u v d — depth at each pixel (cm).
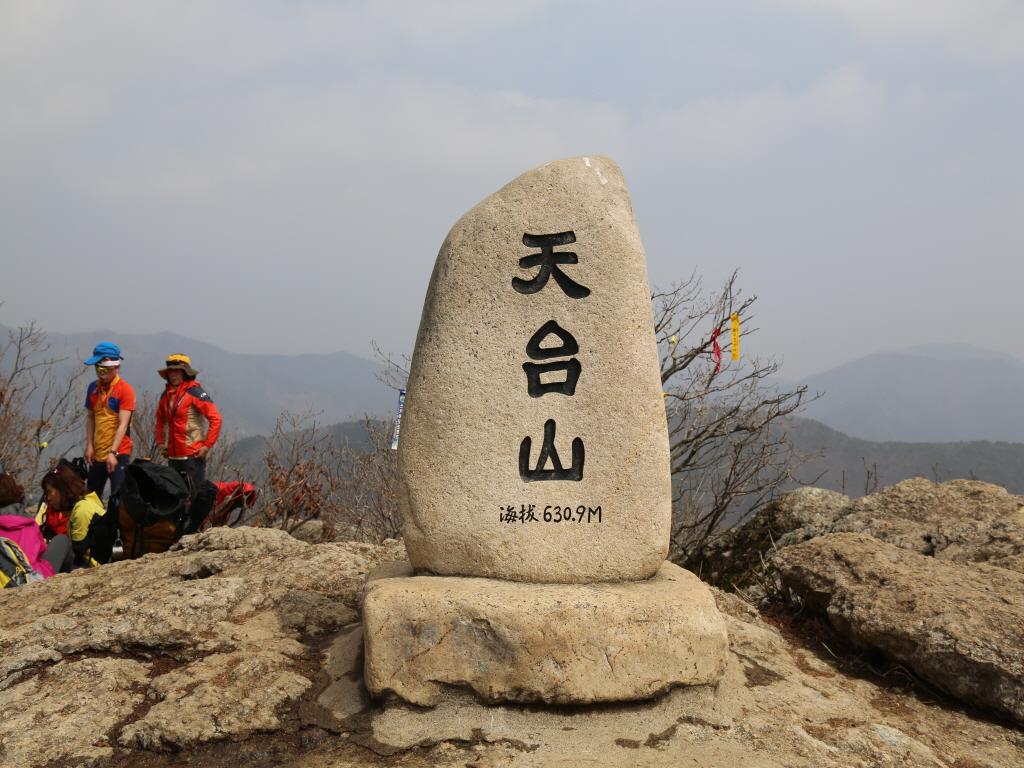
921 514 558
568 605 310
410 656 305
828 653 421
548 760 277
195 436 655
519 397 352
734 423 760
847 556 454
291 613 395
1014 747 320
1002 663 340
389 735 291
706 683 316
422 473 354
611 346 351
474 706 305
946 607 379
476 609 306
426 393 357
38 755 272
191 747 282
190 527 588
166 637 349
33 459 900
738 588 605
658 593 326
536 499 346
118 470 657
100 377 665
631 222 365
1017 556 464
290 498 753
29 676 331
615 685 305
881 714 348
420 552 355
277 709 306
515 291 357
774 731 306
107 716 299
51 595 431
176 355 657
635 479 348
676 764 276
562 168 365
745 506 755
